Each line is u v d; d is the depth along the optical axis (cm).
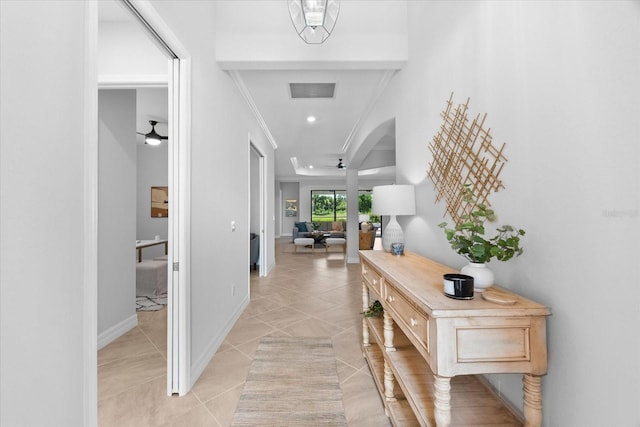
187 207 184
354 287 438
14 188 73
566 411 98
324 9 155
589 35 89
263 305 354
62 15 87
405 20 262
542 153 109
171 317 181
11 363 72
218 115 254
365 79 321
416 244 242
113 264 263
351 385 189
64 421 87
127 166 282
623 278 79
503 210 132
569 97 96
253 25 254
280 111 416
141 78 221
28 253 77
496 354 97
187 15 190
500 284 133
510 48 126
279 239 1184
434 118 206
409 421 144
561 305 100
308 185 1276
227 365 214
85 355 94
